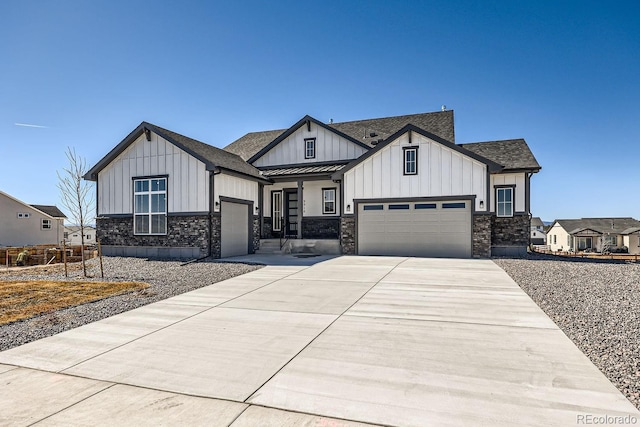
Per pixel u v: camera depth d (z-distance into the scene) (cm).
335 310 659
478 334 518
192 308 684
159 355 456
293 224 1969
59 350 477
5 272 1155
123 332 547
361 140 1895
